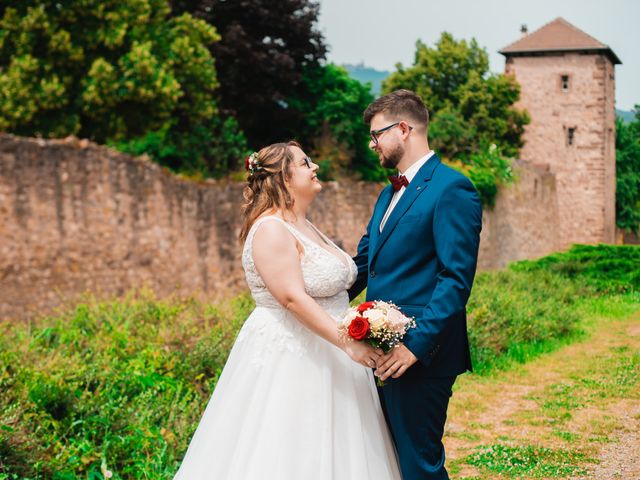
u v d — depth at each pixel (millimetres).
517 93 37531
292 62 23828
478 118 36188
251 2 23422
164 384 5504
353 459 3104
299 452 3039
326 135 24188
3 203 12531
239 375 3232
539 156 38688
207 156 19281
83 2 17484
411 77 37656
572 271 17141
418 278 3217
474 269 3113
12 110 16938
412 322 3035
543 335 9875
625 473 4676
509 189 28844
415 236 3211
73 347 6309
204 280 16391
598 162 37938
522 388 7281
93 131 19578
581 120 38031
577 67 37906
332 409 3156
